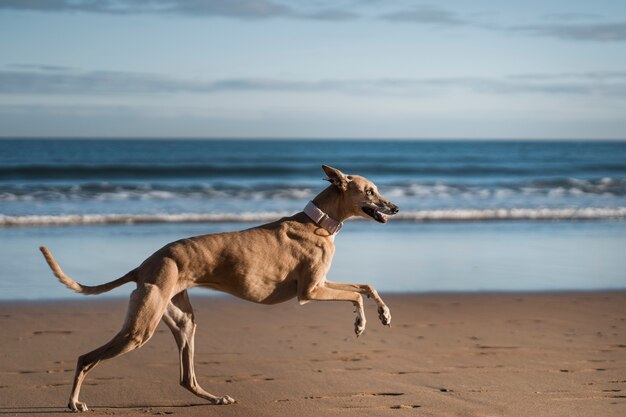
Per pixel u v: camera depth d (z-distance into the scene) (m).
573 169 41.91
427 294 11.27
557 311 10.25
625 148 94.31
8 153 55.81
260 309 10.16
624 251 15.73
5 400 6.24
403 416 5.95
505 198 25.61
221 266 6.24
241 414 6.02
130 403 6.26
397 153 72.38
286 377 7.06
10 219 17.91
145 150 68.69
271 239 6.47
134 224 18.38
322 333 8.86
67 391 6.53
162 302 5.94
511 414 6.01
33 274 12.20
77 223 18.27
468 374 7.18
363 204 6.84
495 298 11.06
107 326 9.05
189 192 25.28
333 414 6.00
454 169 40.62
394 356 7.84
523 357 7.84
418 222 20.05
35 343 8.15
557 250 15.75
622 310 10.38
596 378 7.06
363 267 13.39
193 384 6.29
